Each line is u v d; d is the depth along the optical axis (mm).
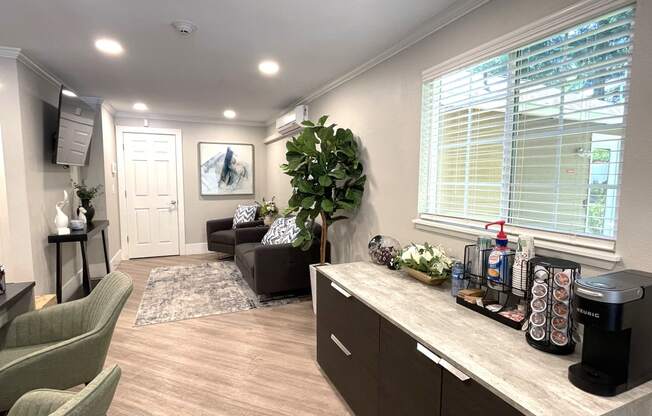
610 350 968
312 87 3672
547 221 1580
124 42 2467
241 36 2361
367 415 1681
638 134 1217
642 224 1212
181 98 4203
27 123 2805
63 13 2033
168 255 5641
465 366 1058
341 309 1923
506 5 1689
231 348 2594
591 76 1382
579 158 1457
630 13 1246
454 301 1625
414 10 1998
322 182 2857
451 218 2111
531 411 854
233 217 5738
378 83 2770
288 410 1921
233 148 5926
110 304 1637
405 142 2471
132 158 5332
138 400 1990
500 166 1815
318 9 1996
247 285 4055
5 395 1371
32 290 1890
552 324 1141
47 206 3174
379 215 2814
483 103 1893
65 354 1470
